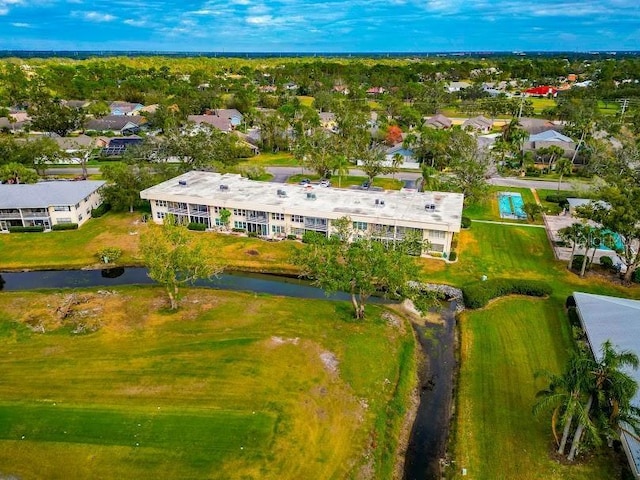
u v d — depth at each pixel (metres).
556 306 60.19
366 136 130.62
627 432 34.78
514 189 107.00
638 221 62.75
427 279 67.19
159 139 118.88
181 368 47.31
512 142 125.88
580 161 123.31
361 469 37.72
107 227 83.75
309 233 59.38
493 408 43.69
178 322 55.66
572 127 144.12
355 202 81.31
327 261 54.72
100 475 35.91
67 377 46.03
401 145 133.88
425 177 100.69
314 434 40.25
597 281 66.31
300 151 117.25
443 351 53.12
